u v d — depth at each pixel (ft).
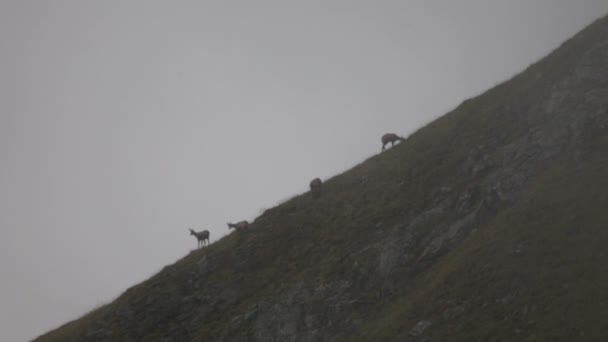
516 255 155.94
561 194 169.58
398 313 172.04
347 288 206.69
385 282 198.70
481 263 162.71
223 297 238.68
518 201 186.60
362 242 226.38
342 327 191.52
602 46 234.79
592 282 132.46
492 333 136.15
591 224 149.89
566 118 210.79
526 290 141.79
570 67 241.96
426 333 151.02
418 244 207.72
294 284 221.66
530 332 129.08
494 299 146.82
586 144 188.24
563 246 148.87
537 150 207.31
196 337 221.66
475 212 200.44
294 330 202.28
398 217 229.86
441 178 238.68
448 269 173.99
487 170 220.23
